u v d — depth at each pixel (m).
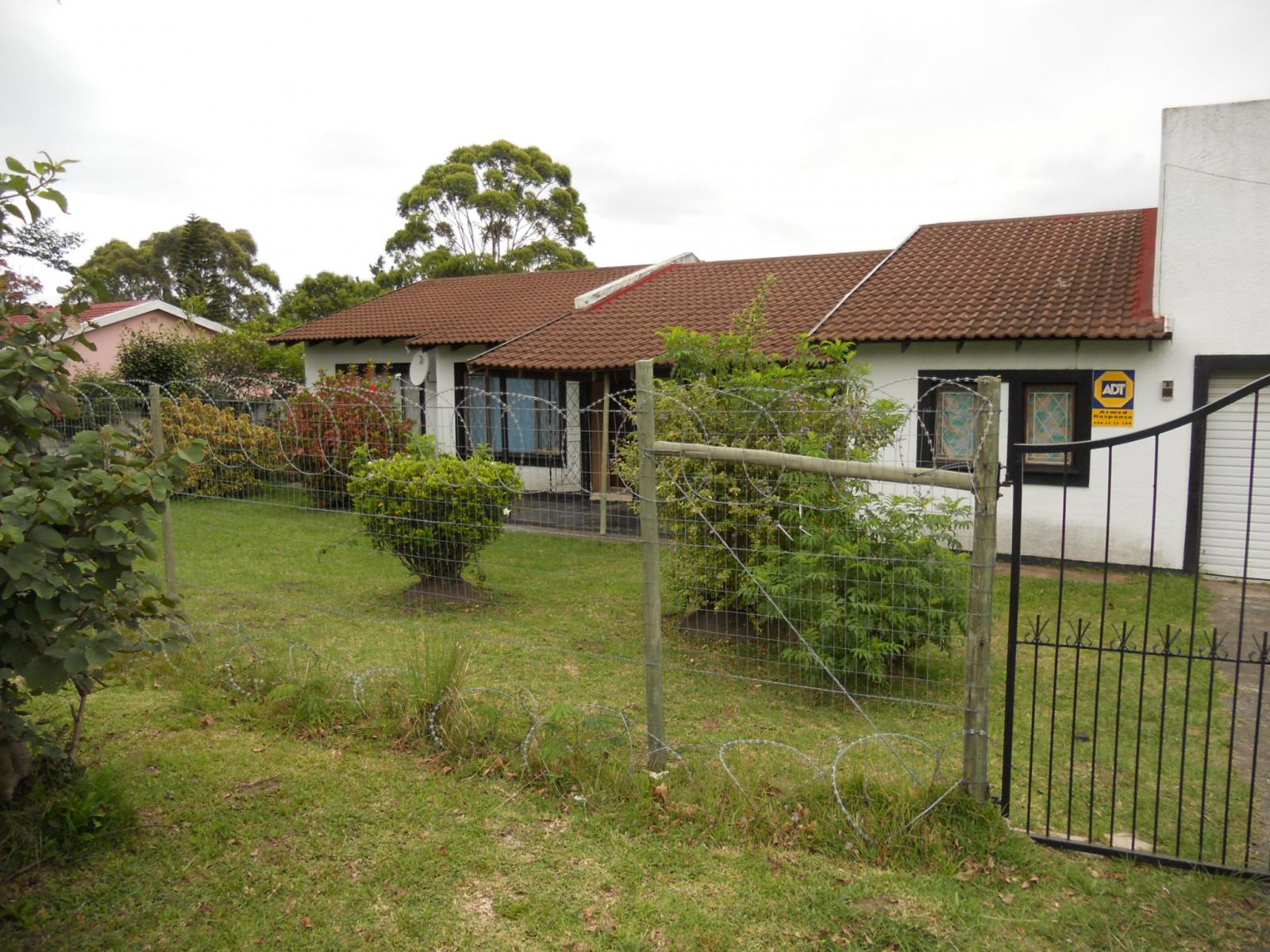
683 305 15.18
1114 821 4.01
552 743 4.34
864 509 5.54
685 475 6.24
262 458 7.60
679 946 3.09
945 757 4.61
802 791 4.02
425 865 3.58
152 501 3.61
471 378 16.31
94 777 4.14
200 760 4.52
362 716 5.00
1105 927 3.19
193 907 3.30
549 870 3.55
